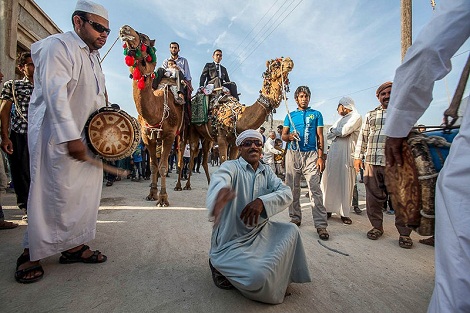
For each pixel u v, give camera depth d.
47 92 2.27
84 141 2.67
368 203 4.23
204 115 6.54
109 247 3.28
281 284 2.22
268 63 5.64
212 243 2.44
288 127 4.48
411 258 3.40
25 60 3.52
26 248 2.54
